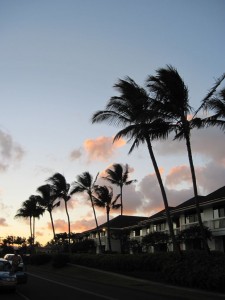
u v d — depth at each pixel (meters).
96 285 24.19
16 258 22.25
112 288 22.19
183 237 37.09
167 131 25.70
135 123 27.78
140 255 30.44
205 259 22.17
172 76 24.95
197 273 21.05
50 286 22.52
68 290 20.33
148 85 25.50
